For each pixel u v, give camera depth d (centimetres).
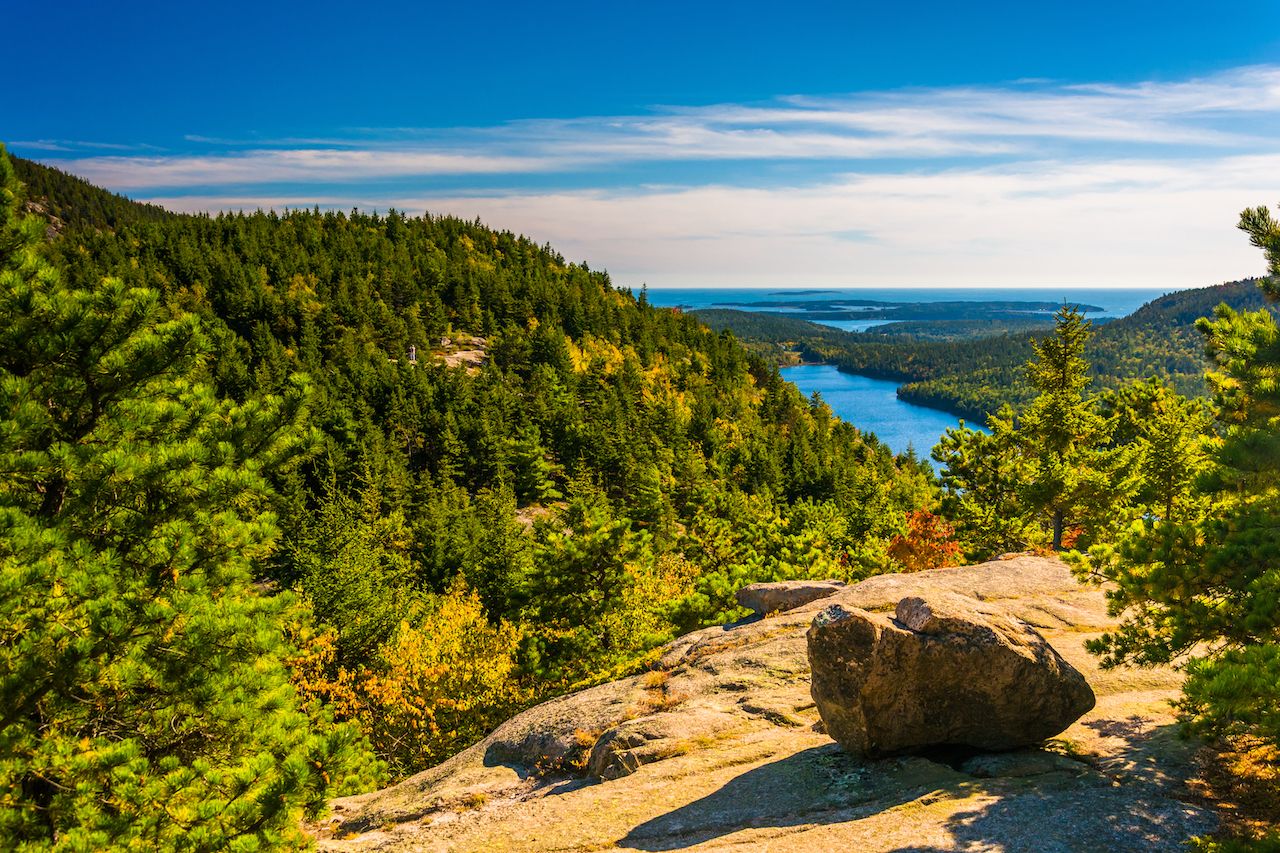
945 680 1099
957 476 4059
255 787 1039
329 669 3772
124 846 938
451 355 15588
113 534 1201
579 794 1238
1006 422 3994
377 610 3934
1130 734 1162
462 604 3747
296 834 1093
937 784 1041
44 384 1148
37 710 1061
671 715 1498
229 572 1252
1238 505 1188
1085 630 1825
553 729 1633
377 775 2323
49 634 998
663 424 11606
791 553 4816
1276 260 1216
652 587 3841
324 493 7244
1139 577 1076
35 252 1144
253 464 1272
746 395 17275
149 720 1152
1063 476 3250
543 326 15500
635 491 8312
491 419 9775
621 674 2023
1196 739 1088
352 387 10419
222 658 1118
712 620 3161
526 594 3491
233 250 17812
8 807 948
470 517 6819
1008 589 2136
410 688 3106
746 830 998
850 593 2172
